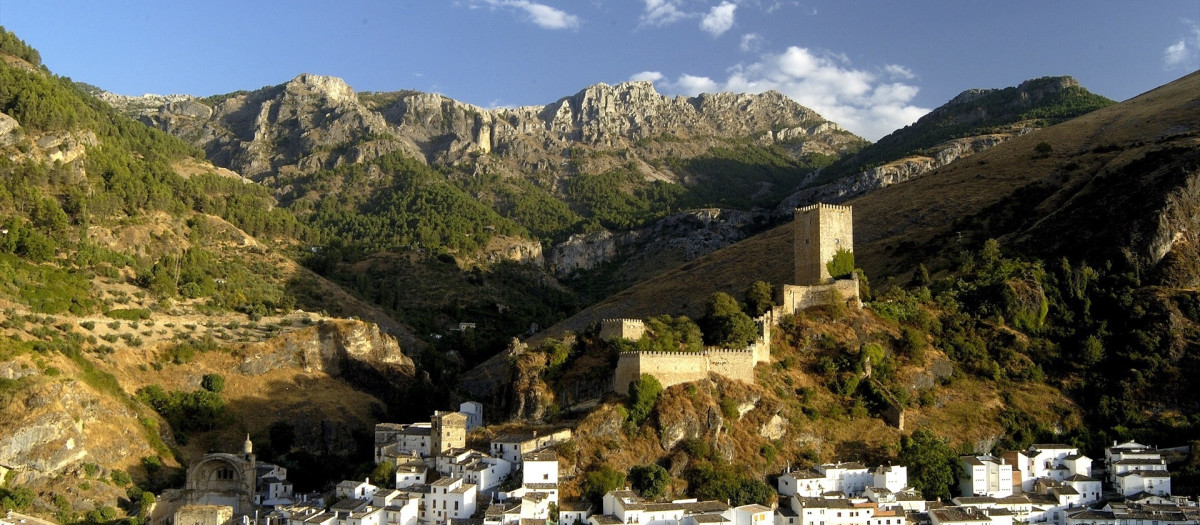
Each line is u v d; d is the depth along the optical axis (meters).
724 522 146.00
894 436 177.88
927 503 158.50
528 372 181.25
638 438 163.50
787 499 160.38
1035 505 160.75
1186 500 160.38
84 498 167.38
